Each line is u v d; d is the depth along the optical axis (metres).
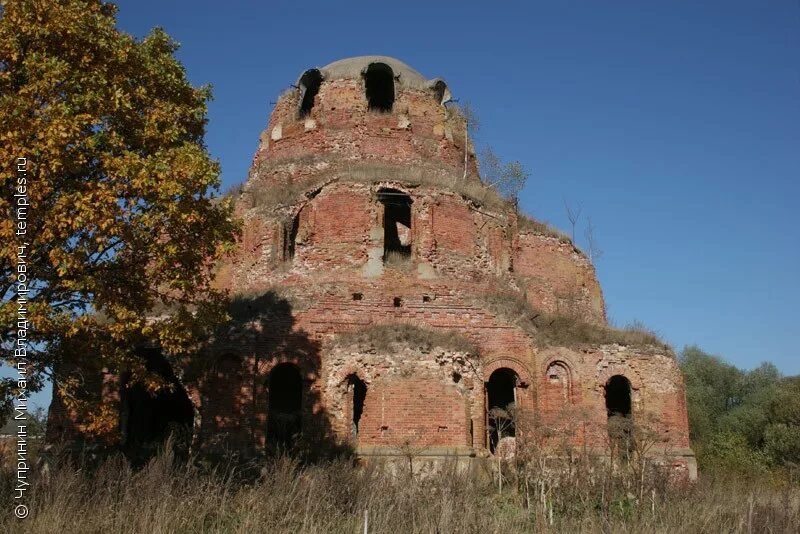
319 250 33.16
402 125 39.62
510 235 40.38
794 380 54.41
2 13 18.42
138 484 15.67
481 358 30.86
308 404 28.64
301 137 39.97
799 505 20.84
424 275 32.97
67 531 13.62
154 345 28.55
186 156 19.17
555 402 31.56
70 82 18.12
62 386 19.20
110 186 18.17
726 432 46.97
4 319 16.48
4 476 17.06
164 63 21.14
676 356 33.72
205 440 27.52
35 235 17.45
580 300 44.75
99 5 21.12
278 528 14.74
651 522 17.14
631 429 28.23
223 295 21.55
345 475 18.17
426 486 18.36
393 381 27.72
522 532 16.59
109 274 18.97
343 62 42.09
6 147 16.66
